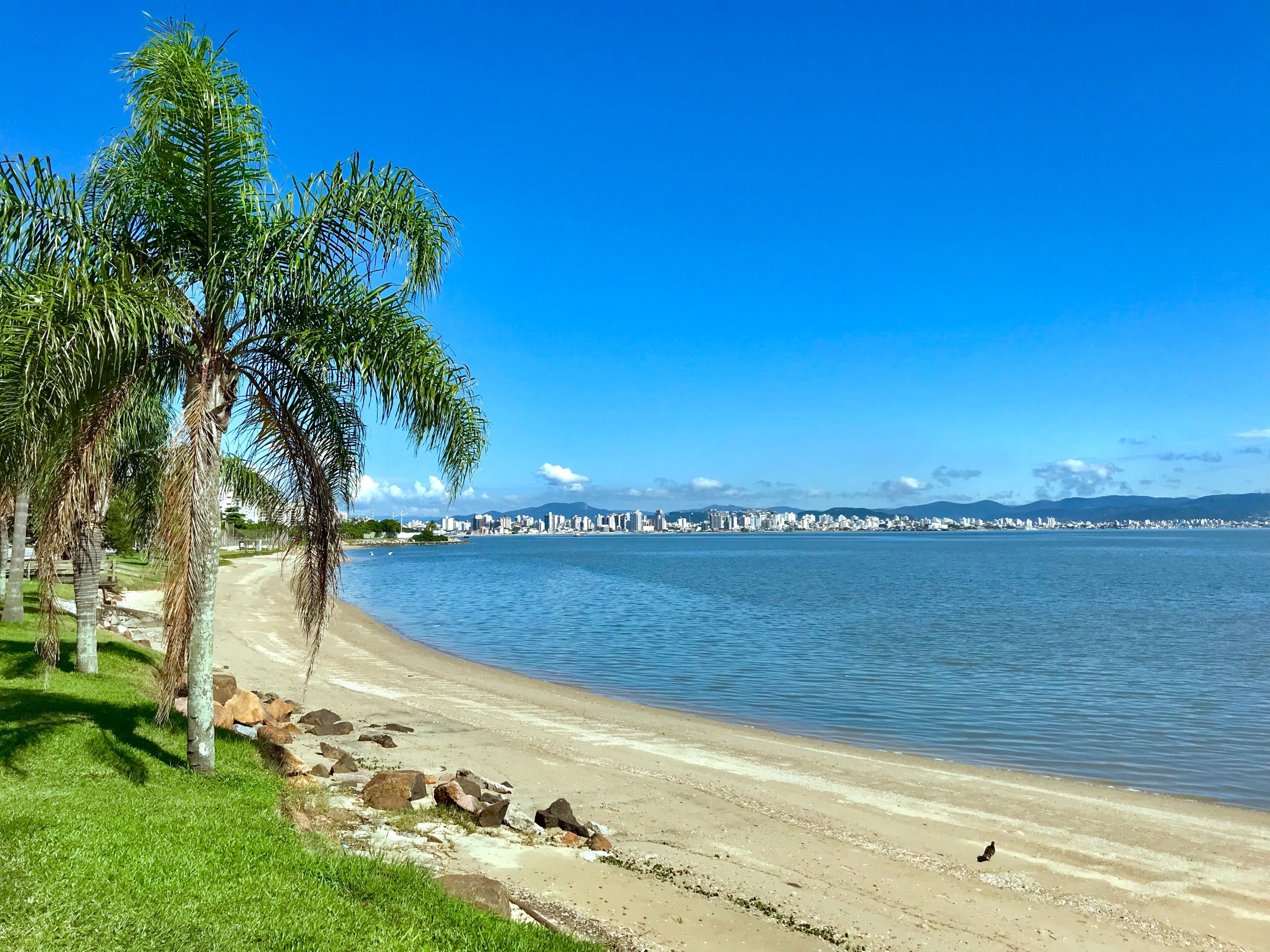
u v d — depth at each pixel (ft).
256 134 27.61
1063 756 54.80
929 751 56.03
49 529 27.07
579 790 41.60
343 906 19.45
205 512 27.12
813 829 37.65
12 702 37.65
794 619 143.23
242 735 40.65
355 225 28.78
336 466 33.60
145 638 79.20
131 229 28.19
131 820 22.95
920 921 28.17
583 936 23.56
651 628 130.41
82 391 26.07
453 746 49.16
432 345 29.43
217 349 28.45
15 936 15.29
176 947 15.99
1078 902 30.71
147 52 26.18
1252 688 79.00
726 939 25.13
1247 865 34.99
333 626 124.67
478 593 216.33
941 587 222.07
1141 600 178.40
